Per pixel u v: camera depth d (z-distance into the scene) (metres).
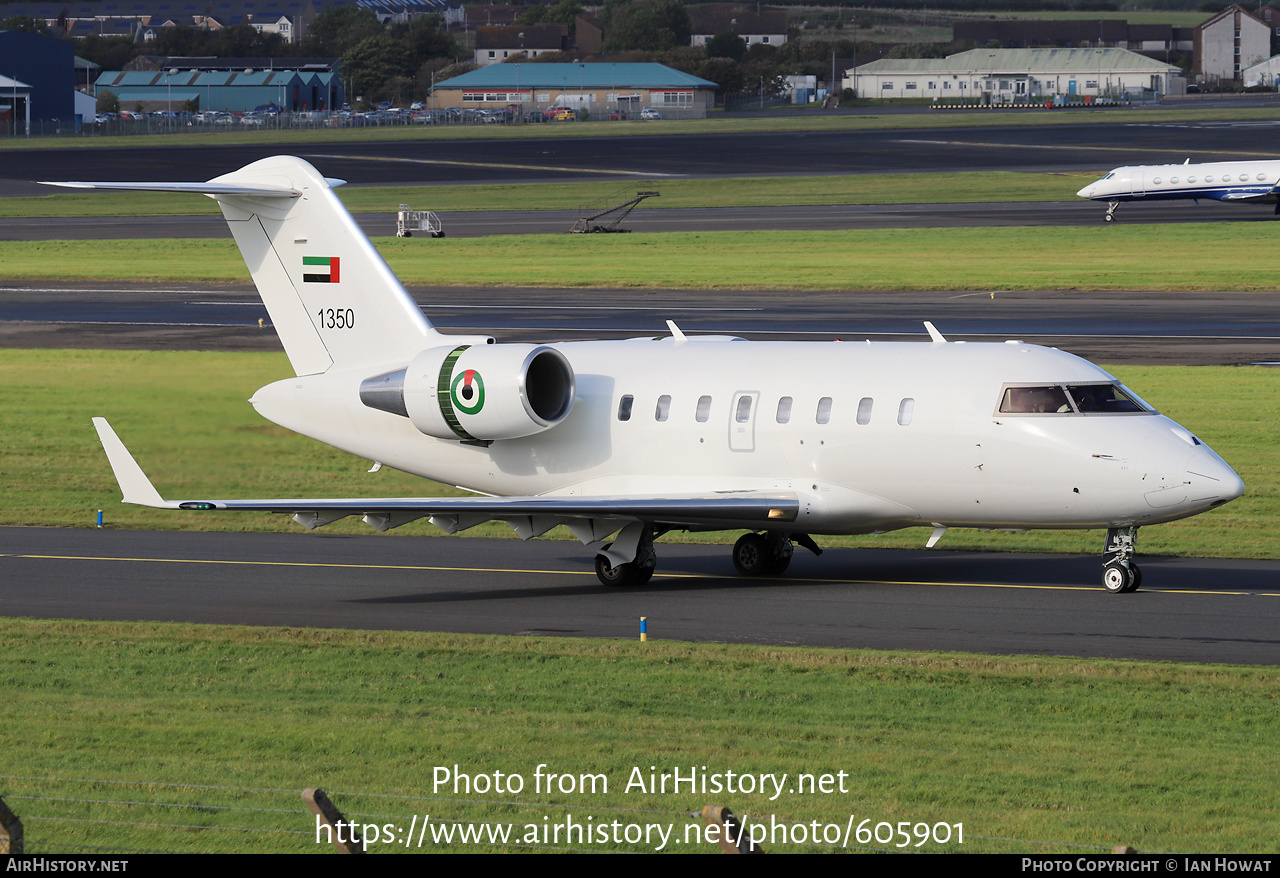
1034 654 58.09
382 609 69.12
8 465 111.38
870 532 75.44
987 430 69.69
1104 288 199.00
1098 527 70.12
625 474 78.12
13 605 70.06
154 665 57.38
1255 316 174.38
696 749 45.47
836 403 73.19
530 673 55.53
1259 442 110.81
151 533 90.56
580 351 82.25
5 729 48.09
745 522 74.19
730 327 172.00
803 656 57.31
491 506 70.62
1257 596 69.19
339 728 47.94
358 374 83.75
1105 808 40.09
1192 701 50.56
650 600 70.94
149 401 135.12
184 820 39.84
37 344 167.25
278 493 102.50
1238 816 39.47
